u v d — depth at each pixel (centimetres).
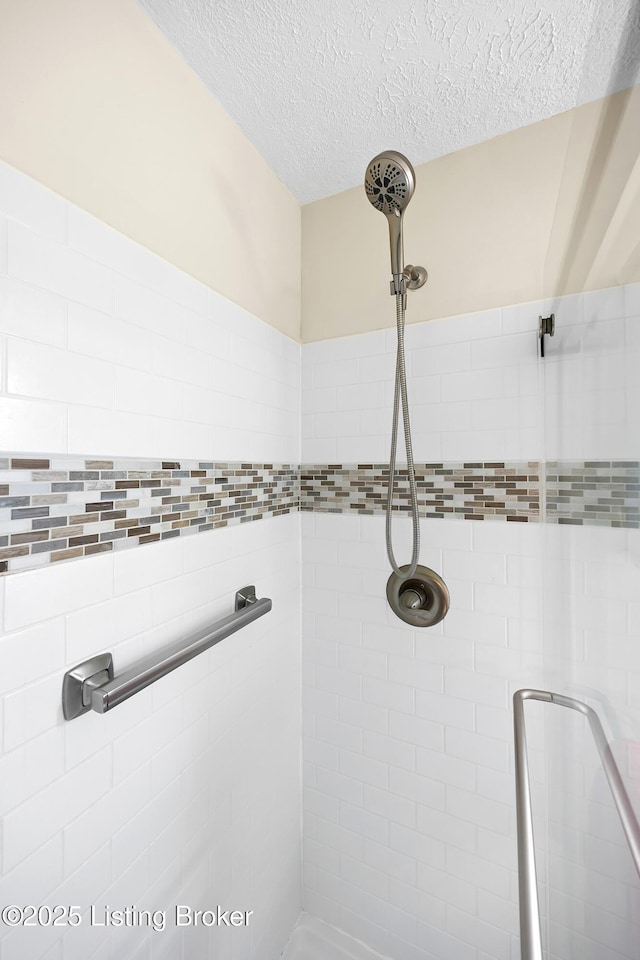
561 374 83
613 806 57
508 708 110
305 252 137
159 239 83
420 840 120
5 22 56
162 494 83
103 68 71
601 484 61
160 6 77
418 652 121
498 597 111
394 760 124
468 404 114
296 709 135
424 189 120
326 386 134
